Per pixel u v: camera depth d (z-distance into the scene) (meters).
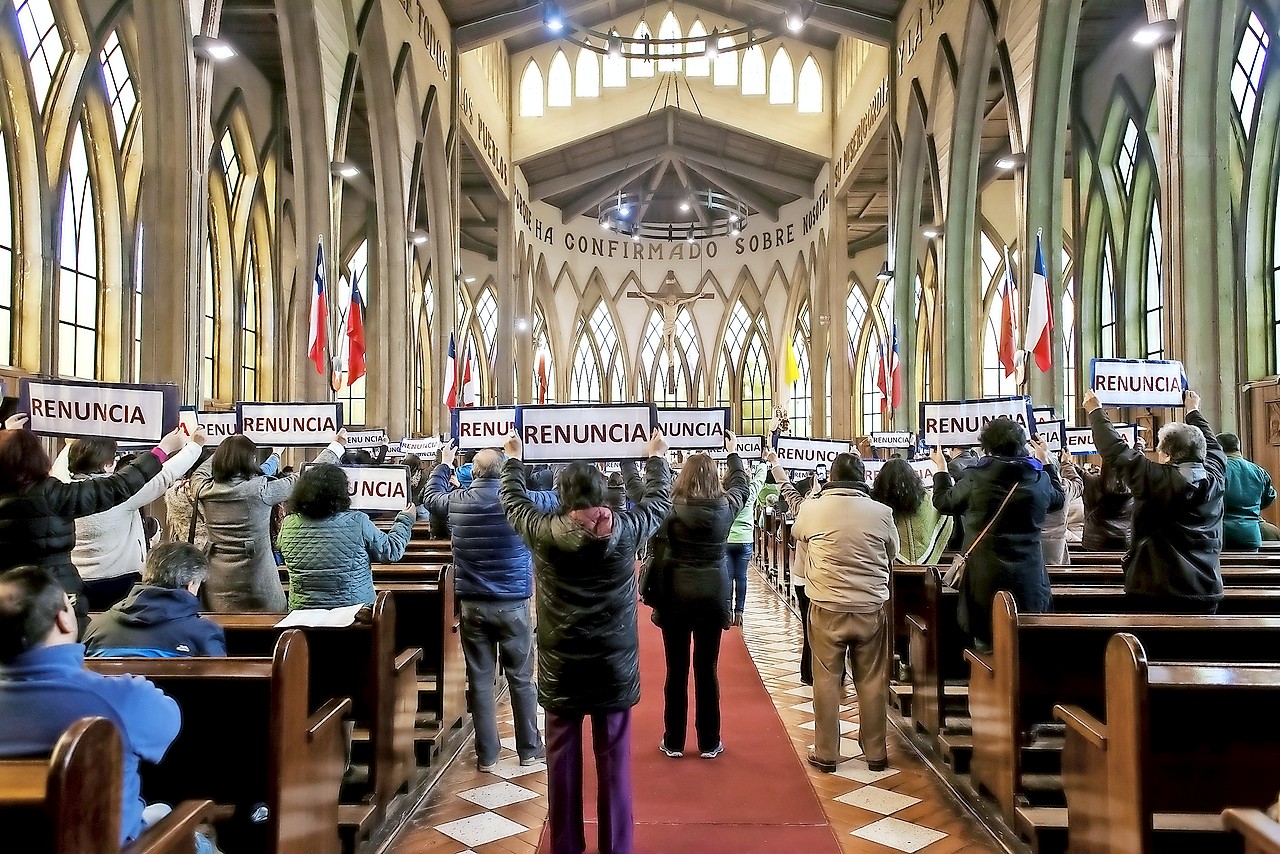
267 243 19.06
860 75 20.69
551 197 28.48
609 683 3.25
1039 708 3.58
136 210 14.15
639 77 23.11
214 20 9.91
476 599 4.43
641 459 4.23
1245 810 1.77
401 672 4.00
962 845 3.62
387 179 15.12
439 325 18.44
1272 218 12.44
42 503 3.26
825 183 24.44
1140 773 2.54
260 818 2.85
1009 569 4.08
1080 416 16.95
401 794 4.07
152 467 3.60
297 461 14.55
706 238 31.66
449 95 18.17
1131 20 14.70
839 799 4.11
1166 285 9.12
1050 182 12.02
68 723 1.95
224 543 4.25
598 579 3.26
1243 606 4.28
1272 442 12.02
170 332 9.27
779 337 30.08
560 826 3.28
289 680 2.71
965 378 14.99
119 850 1.77
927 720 4.75
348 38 13.13
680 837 3.69
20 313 11.70
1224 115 8.91
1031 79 11.98
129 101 13.90
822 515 4.50
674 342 32.28
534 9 18.11
